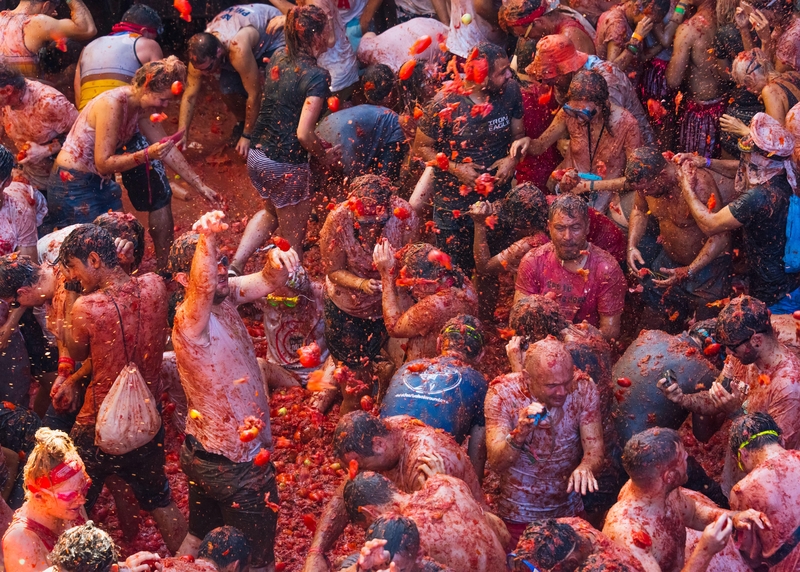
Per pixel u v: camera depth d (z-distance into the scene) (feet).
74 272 21.03
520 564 15.47
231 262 33.17
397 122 32.65
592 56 31.37
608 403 21.29
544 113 31.42
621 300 25.44
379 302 26.48
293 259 20.68
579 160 30.25
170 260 20.74
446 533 16.57
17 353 24.76
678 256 27.84
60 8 44.52
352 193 25.64
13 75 31.04
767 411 20.31
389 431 18.58
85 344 21.07
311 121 30.30
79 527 15.10
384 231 25.72
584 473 19.47
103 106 30.07
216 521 21.75
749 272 27.68
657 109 32.37
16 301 23.11
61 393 21.90
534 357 19.16
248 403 20.31
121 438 21.02
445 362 21.61
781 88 28.63
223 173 41.14
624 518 17.21
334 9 36.60
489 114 28.68
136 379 21.17
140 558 16.24
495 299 30.78
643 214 28.60
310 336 28.63
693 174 26.58
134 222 23.86
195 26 48.67
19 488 21.61
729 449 21.72
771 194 25.48
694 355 21.88
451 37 36.42
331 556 22.89
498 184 29.53
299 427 27.78
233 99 40.11
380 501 17.04
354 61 38.17
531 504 20.43
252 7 38.40
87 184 31.24
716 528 15.71
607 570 14.78
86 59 35.42
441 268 23.82
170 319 23.82
